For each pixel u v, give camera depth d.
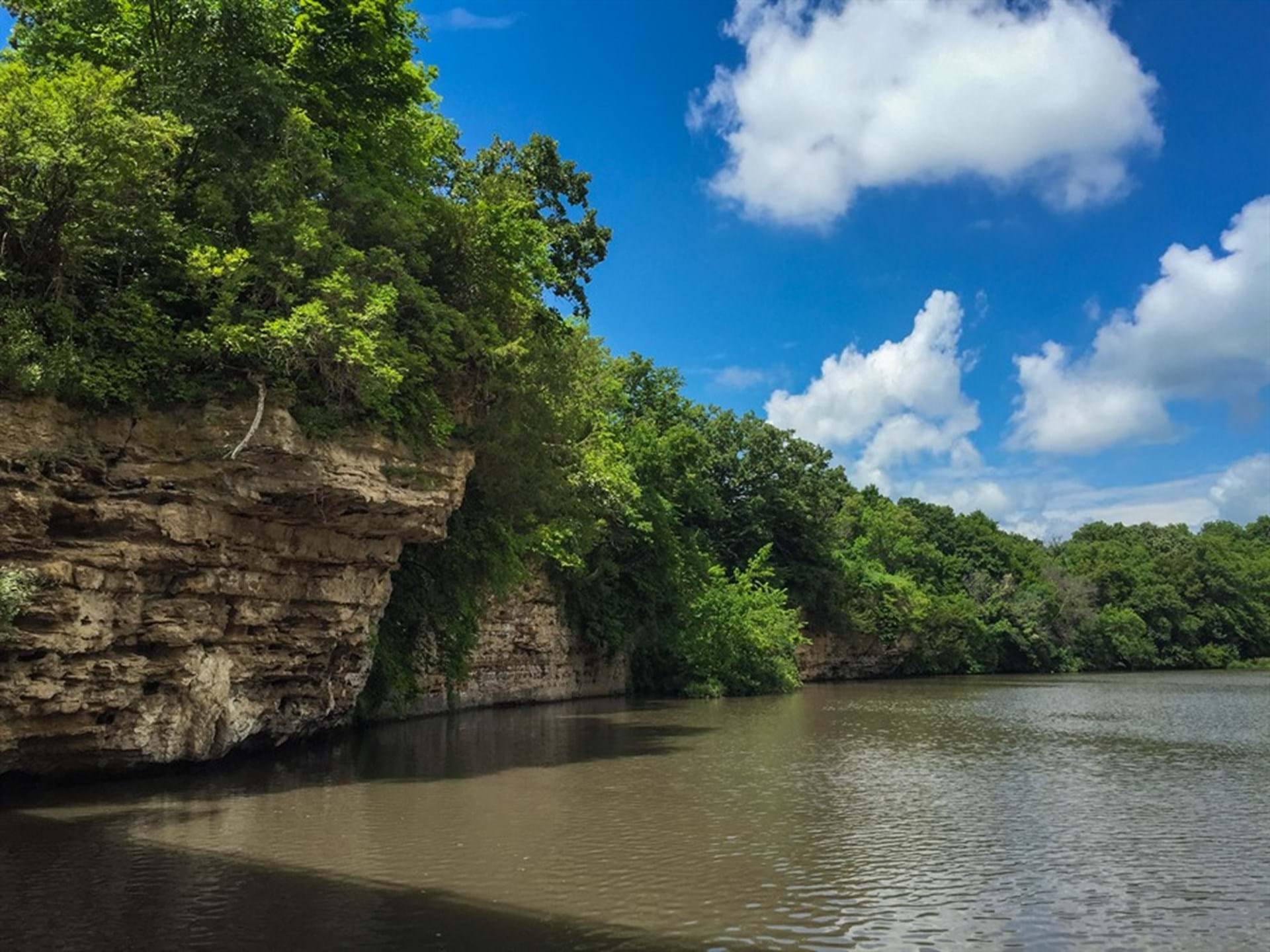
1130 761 26.17
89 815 16.45
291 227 19.97
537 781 21.39
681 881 13.16
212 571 19.97
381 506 22.22
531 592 42.47
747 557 69.62
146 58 21.23
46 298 18.00
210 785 19.69
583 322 43.19
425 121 27.92
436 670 34.72
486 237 26.28
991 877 13.76
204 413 19.25
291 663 22.95
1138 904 12.52
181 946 10.20
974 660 90.25
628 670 54.06
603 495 44.28
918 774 23.52
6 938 10.36
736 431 71.00
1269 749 29.03
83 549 17.58
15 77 17.19
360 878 12.97
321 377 20.84
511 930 10.97
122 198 18.75
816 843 15.67
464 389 27.59
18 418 16.84
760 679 57.69
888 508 106.56
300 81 22.64
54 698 17.22
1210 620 110.25
